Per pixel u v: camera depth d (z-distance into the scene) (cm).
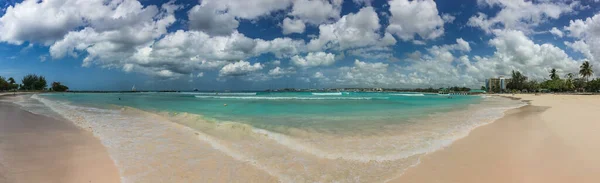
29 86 11612
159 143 857
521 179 525
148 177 551
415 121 1382
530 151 723
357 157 696
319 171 591
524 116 1609
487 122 1342
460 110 2147
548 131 1019
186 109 2297
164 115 1717
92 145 828
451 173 565
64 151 749
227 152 747
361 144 837
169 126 1207
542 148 752
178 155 715
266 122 1349
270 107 2520
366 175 563
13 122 1312
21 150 748
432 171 579
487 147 782
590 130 1020
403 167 612
